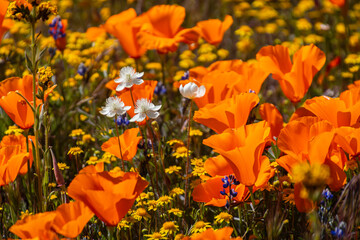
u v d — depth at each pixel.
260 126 2.10
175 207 2.72
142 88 2.74
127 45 4.01
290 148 2.12
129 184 1.88
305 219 2.38
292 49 5.27
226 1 6.90
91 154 3.45
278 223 2.16
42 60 4.58
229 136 2.13
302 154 2.07
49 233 1.73
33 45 2.33
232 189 2.28
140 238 2.51
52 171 2.95
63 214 1.82
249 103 2.37
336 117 2.29
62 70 4.94
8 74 4.12
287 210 2.39
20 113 2.46
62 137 3.55
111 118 3.51
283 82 2.91
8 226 2.59
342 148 2.25
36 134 2.39
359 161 2.35
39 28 5.73
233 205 2.28
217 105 2.37
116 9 6.92
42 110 2.36
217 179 2.33
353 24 6.18
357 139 2.12
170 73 5.09
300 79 2.84
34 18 2.30
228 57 5.88
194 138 3.41
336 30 5.84
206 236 1.81
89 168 2.09
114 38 5.31
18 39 5.57
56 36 4.07
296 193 1.99
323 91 4.65
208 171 2.32
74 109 3.79
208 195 2.34
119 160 3.23
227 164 2.31
